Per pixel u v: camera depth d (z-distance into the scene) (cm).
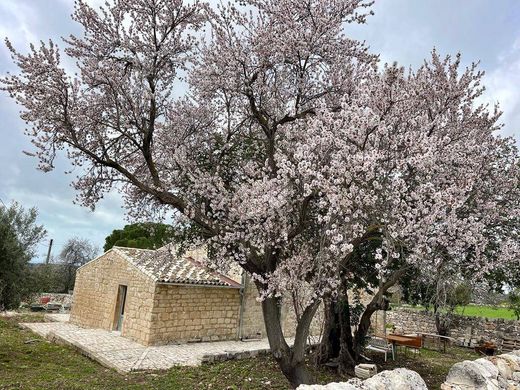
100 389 941
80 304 2158
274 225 751
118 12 827
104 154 797
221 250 833
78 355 1374
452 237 706
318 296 722
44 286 1585
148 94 827
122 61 845
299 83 895
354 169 632
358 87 813
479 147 816
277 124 895
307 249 770
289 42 843
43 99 748
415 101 816
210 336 1741
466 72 959
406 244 692
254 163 915
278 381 1073
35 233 1515
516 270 990
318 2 870
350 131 659
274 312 816
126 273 1825
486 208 827
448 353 1758
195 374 1124
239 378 1095
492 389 551
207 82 921
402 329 2395
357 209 645
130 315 1711
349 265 1126
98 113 832
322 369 1197
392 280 918
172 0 839
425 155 628
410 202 695
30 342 1540
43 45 750
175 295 1653
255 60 885
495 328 1988
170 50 852
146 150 821
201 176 870
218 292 1797
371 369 1041
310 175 662
